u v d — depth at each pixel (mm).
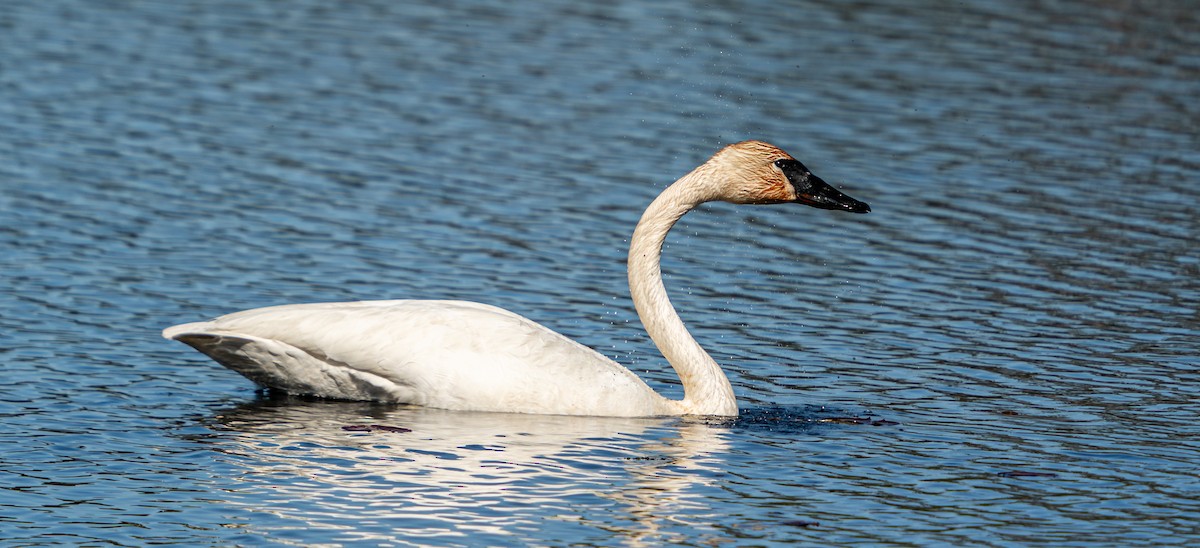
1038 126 26672
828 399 13766
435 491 10781
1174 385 14312
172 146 23266
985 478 11492
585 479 11172
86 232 18688
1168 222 21125
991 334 16062
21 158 21969
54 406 12523
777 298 17484
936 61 31516
